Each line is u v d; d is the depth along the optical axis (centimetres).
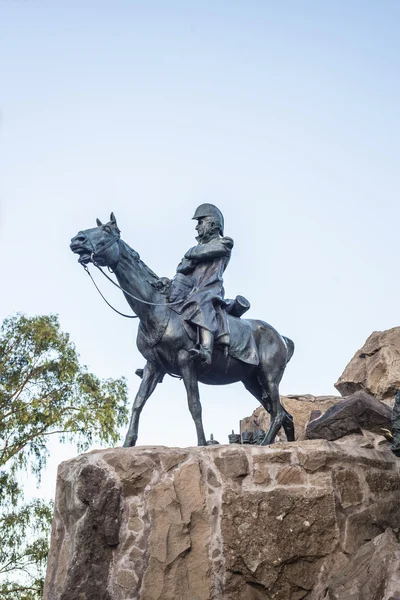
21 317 3067
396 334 1892
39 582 2673
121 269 1478
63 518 1348
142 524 1304
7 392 2909
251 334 1566
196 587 1279
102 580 1281
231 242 1570
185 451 1352
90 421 2855
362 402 1527
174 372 1498
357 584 1229
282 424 1574
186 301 1493
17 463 2803
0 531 2714
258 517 1323
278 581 1301
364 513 1374
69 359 2998
